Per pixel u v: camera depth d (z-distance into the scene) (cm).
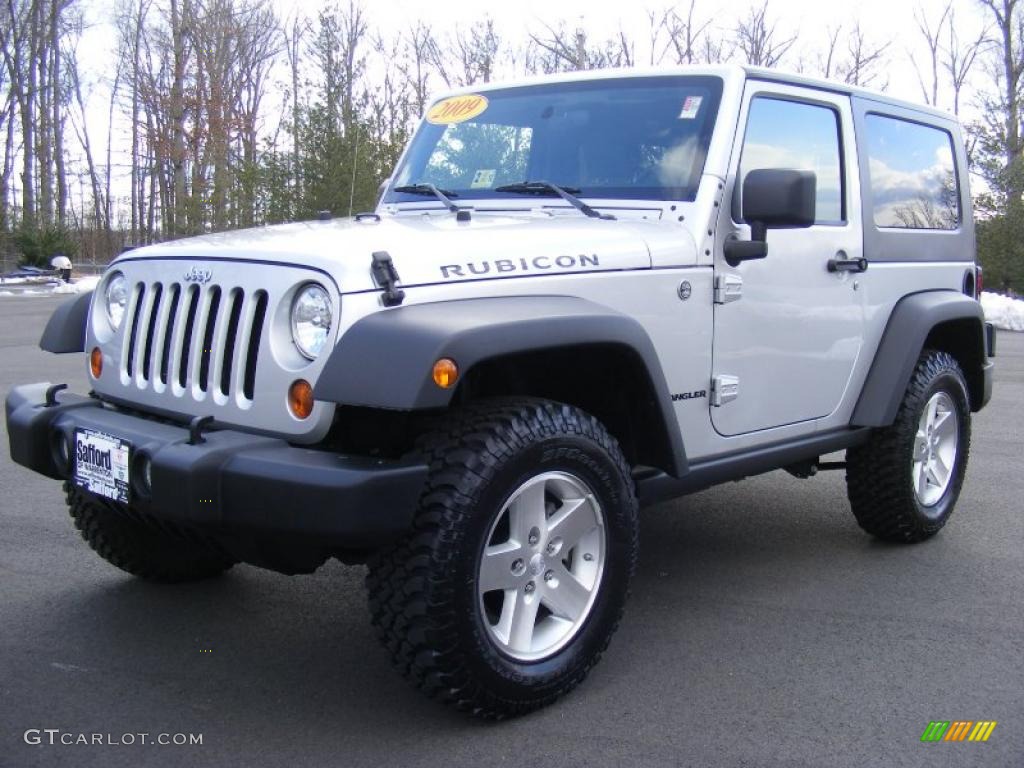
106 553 376
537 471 282
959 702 305
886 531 458
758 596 399
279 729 284
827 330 405
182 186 3198
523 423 278
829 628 365
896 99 468
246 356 279
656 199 359
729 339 360
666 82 387
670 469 328
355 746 274
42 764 262
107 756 267
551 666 292
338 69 2672
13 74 3575
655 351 317
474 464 267
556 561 296
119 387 317
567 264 304
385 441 288
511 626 284
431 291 272
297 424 268
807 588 409
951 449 479
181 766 262
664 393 318
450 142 429
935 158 494
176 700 301
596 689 312
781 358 384
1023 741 281
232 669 323
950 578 422
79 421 304
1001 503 543
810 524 505
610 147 382
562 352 295
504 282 287
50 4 3738
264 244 288
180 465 260
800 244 388
